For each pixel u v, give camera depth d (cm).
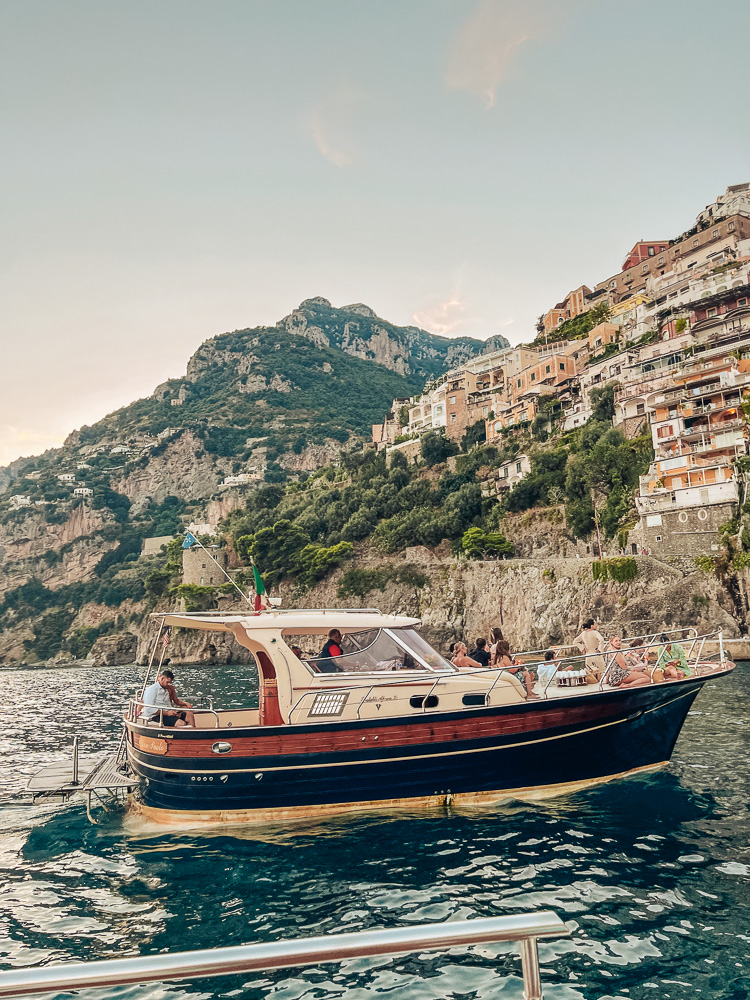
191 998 625
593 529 6856
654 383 6925
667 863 862
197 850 1002
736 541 4753
